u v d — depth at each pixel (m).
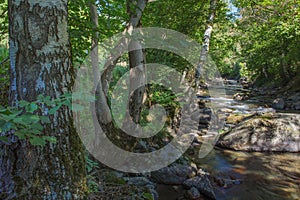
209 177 4.25
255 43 15.12
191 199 3.44
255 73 24.39
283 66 17.34
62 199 1.54
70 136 1.64
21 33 1.49
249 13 8.92
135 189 2.76
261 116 7.26
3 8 2.70
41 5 1.50
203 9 6.91
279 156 5.81
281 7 7.31
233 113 10.21
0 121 0.98
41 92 1.52
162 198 3.36
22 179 1.49
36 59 1.51
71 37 2.89
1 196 1.45
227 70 29.61
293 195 3.89
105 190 2.46
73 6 2.92
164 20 6.17
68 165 1.60
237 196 3.75
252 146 6.19
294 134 6.29
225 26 8.28
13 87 1.53
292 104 12.09
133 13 3.34
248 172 4.78
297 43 12.19
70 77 1.67
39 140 1.15
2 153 1.53
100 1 2.99
